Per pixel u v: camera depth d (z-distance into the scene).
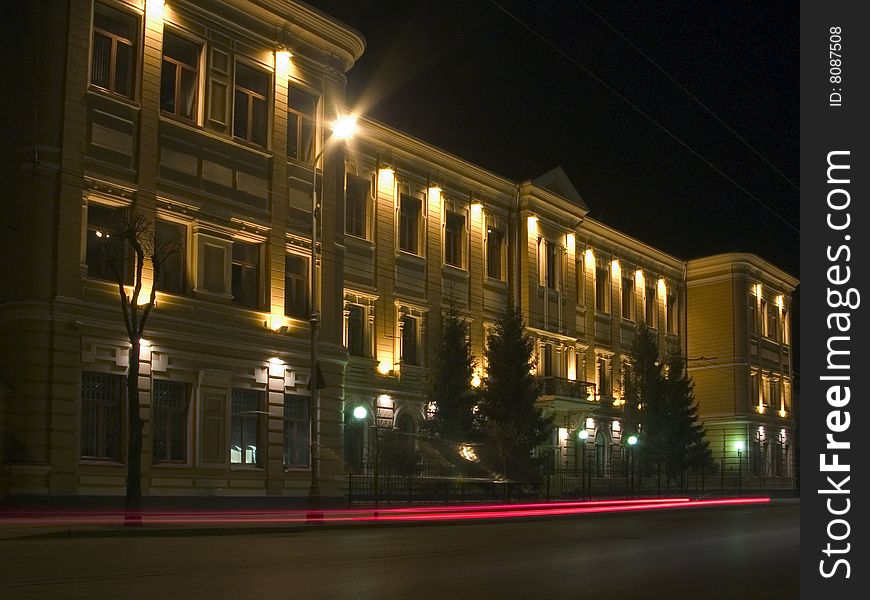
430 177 44.50
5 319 26.81
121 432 27.91
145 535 21.77
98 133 28.03
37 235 26.75
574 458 51.34
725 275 65.62
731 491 60.41
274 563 14.34
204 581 11.84
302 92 34.59
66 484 26.23
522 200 49.47
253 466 31.50
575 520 31.84
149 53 29.34
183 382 29.52
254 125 32.78
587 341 54.38
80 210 27.45
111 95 28.41
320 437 33.66
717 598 10.93
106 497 27.02
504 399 41.00
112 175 28.23
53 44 27.52
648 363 54.31
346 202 39.97
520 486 41.19
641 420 53.38
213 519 27.11
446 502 37.28
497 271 48.44
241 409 31.42
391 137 42.03
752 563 15.03
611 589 11.57
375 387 40.34
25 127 27.41
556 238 51.81
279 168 33.09
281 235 32.94
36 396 26.17
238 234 31.58
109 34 28.81
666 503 49.31
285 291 33.44
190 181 30.22
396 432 39.59
